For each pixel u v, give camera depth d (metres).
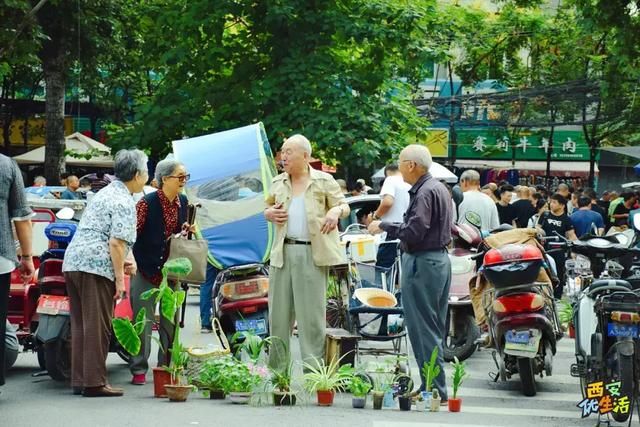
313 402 11.18
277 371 11.38
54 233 11.92
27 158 39.69
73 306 11.34
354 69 29.70
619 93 36.41
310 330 11.62
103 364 11.27
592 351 10.23
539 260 11.68
